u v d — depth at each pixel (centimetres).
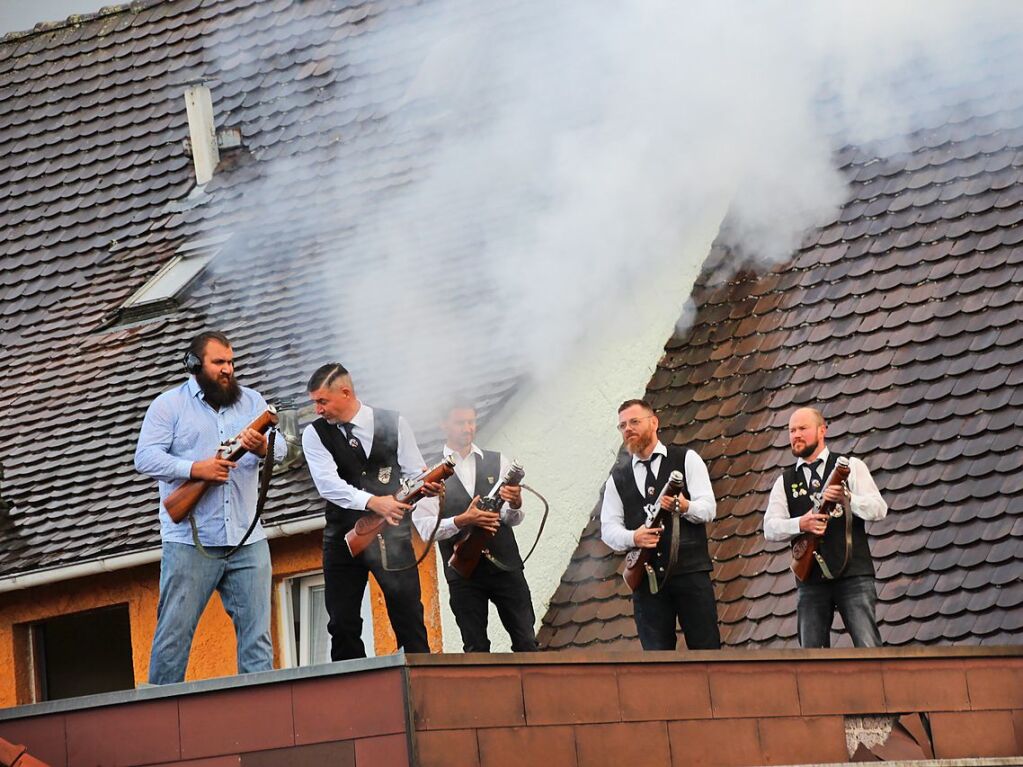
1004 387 3341
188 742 2134
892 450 3362
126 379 4206
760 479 3478
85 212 4844
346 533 2469
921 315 3544
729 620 3294
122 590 3866
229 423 2427
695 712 2292
